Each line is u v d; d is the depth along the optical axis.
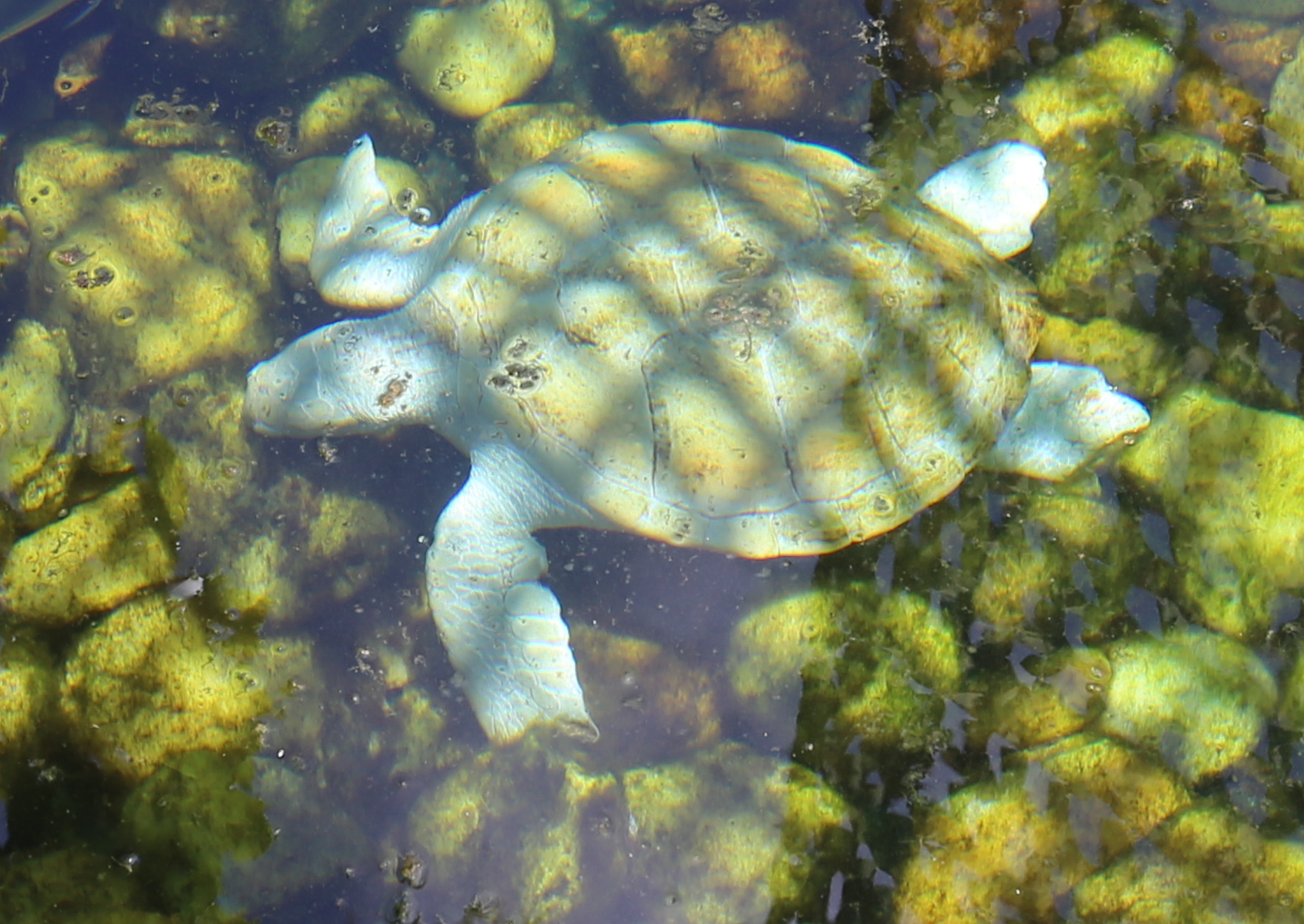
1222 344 3.76
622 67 3.96
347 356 3.77
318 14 3.94
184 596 3.70
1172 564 3.70
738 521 3.67
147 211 3.85
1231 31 3.84
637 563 3.76
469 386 3.73
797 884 3.62
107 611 3.66
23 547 3.68
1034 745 3.65
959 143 3.86
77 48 3.94
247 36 3.93
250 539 3.75
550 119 3.92
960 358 3.70
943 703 3.67
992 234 3.79
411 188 3.91
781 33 3.92
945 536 3.71
